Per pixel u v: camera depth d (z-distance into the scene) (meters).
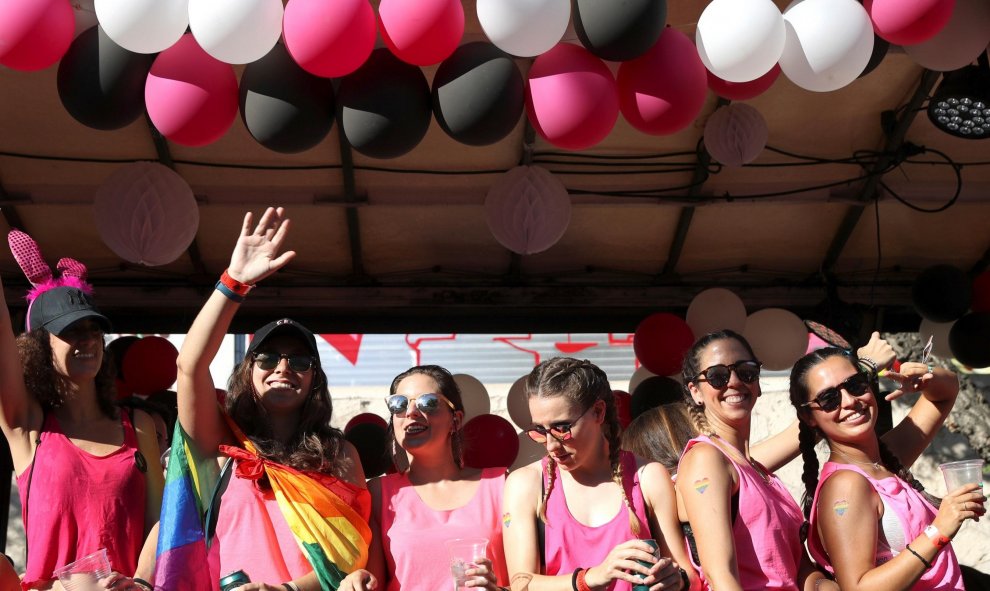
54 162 4.77
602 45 3.13
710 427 3.15
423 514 3.16
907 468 3.54
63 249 5.27
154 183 4.12
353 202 4.99
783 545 2.90
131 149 4.74
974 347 5.21
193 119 3.20
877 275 5.57
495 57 3.27
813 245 5.55
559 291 5.64
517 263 5.54
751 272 5.70
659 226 5.37
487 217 4.51
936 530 2.82
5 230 5.09
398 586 3.06
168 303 5.43
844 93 4.77
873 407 3.16
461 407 3.38
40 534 2.93
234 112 3.30
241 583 2.68
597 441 2.97
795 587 2.90
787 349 5.20
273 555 2.90
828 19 3.23
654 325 5.23
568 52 3.33
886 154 4.96
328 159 4.84
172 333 5.64
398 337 7.91
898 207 5.32
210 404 2.99
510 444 4.93
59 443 3.01
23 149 4.70
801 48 3.27
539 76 3.31
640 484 2.97
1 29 2.95
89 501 2.96
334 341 7.84
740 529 2.88
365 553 2.98
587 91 3.26
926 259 5.64
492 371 7.89
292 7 3.00
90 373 3.09
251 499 2.97
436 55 3.11
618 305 5.68
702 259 5.63
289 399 3.10
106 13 2.96
